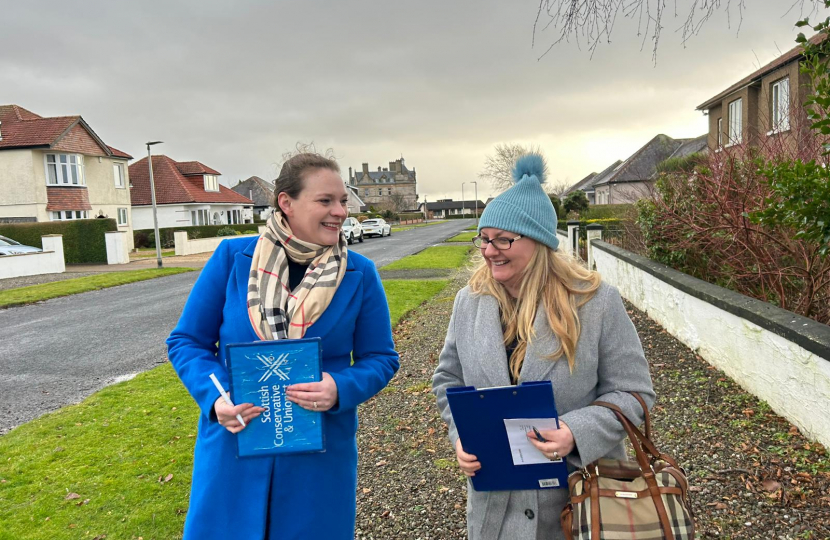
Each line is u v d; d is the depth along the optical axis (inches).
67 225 979.3
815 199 128.7
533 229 67.1
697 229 224.1
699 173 240.4
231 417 65.1
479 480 66.1
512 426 62.3
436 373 77.7
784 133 233.6
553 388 66.1
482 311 72.0
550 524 66.5
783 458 127.6
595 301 68.0
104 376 259.1
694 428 149.5
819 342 127.7
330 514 71.5
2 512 130.3
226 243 78.2
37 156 1106.7
